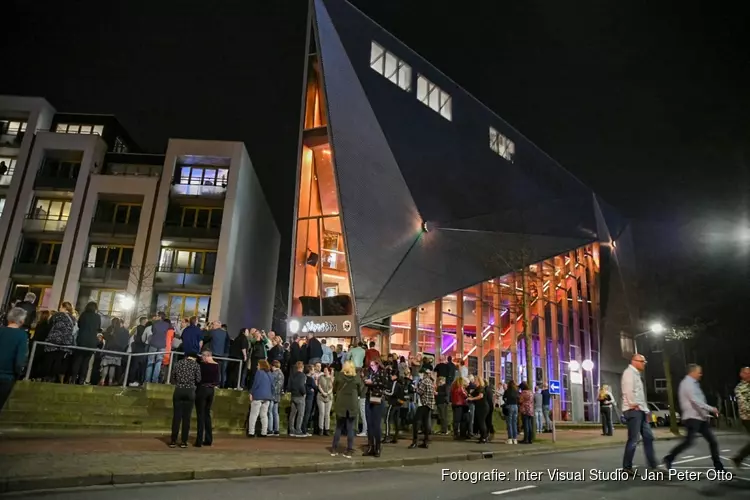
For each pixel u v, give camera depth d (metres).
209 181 41.00
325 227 27.45
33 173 40.78
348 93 28.41
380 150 28.95
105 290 39.28
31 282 39.25
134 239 39.66
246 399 16.44
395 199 28.78
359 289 25.66
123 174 42.78
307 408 15.45
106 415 13.52
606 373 43.44
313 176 28.31
